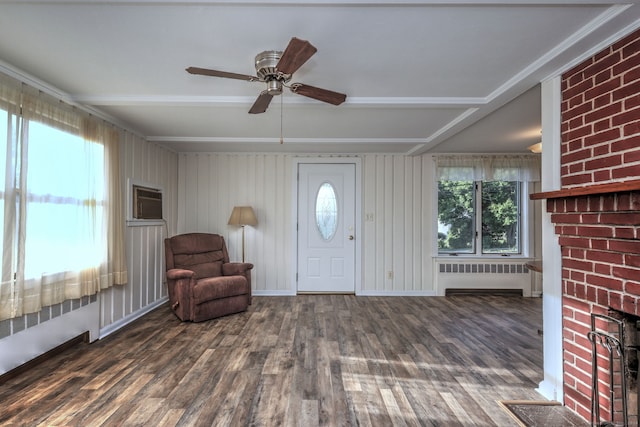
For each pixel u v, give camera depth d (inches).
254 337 124.7
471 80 92.9
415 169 198.8
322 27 67.4
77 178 110.0
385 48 75.9
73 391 85.2
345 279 198.2
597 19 63.1
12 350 90.4
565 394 79.7
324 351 111.8
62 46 75.6
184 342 119.6
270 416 75.2
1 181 84.7
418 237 198.4
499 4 58.2
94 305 121.2
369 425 72.4
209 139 161.9
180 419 73.8
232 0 57.5
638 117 61.2
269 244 197.8
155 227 169.3
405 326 138.6
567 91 78.5
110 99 106.7
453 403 81.1
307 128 145.0
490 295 195.2
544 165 84.7
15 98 87.7
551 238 83.6
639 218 56.9
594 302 70.6
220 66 85.7
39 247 95.5
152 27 67.6
